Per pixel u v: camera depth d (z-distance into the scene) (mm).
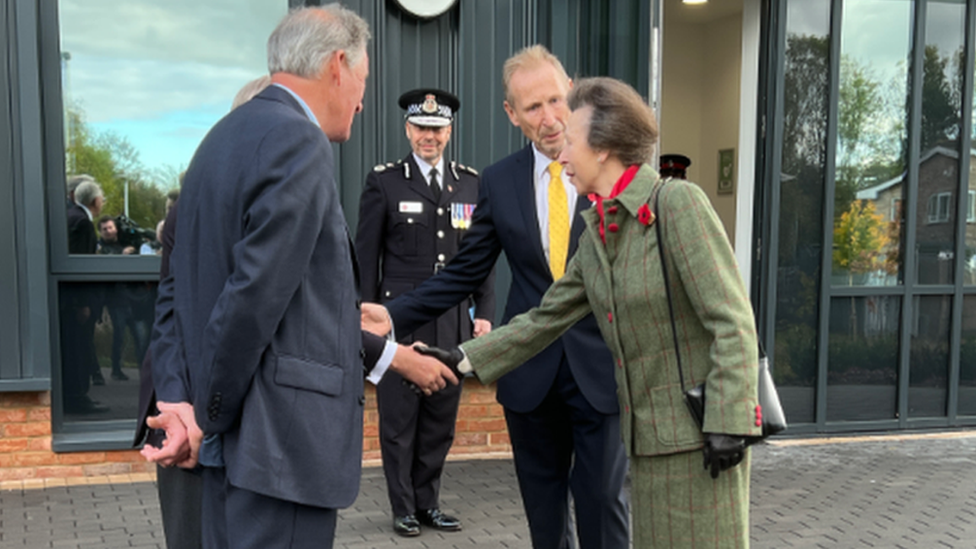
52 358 4590
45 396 4477
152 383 2305
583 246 2215
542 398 2623
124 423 4707
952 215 6195
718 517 1961
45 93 4535
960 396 6262
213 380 1775
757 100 5992
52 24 4527
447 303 2934
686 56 8836
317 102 2025
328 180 1860
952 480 4902
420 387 2492
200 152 1955
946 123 6145
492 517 4117
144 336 4754
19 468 4461
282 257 1756
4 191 4312
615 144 2082
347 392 1940
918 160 6086
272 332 1783
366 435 5023
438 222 4094
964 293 6227
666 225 1953
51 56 4535
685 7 8070
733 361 1856
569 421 2730
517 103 2682
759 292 6000
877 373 6125
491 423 5254
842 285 6047
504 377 2729
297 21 2018
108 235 4695
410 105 4086
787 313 5988
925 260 6172
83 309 4645
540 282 2713
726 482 1961
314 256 1893
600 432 2557
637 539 2094
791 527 4051
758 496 4570
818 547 3779
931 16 6082
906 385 6129
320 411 1872
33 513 3990
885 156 6082
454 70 5055
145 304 4750
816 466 5195
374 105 4875
